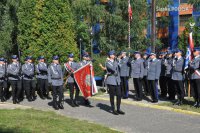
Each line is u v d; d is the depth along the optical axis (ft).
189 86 53.16
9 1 84.74
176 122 39.19
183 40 112.27
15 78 52.80
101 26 115.34
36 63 62.69
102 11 110.52
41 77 56.13
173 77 47.91
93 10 109.29
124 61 54.54
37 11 63.67
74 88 51.06
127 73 54.49
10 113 41.32
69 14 66.03
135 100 52.54
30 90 54.95
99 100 54.08
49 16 63.93
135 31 113.50
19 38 64.59
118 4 112.16
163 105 47.75
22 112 42.19
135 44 114.62
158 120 40.27
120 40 116.47
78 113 44.34
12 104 50.83
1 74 54.54
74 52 65.51
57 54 64.03
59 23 64.69
